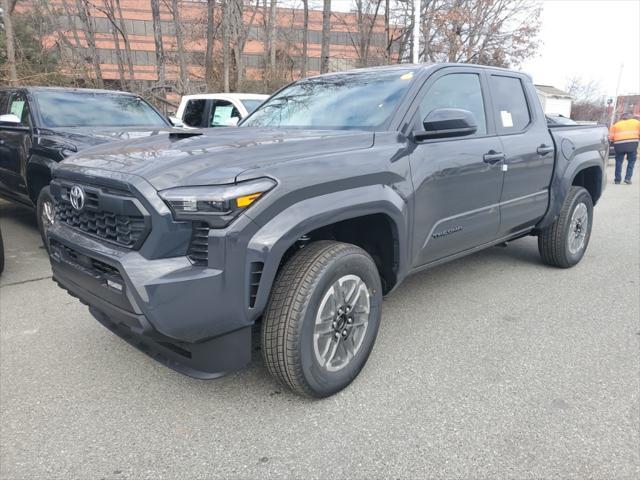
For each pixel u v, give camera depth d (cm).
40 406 286
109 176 256
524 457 242
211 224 235
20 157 625
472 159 373
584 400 289
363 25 2877
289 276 266
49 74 1595
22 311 423
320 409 281
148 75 4144
